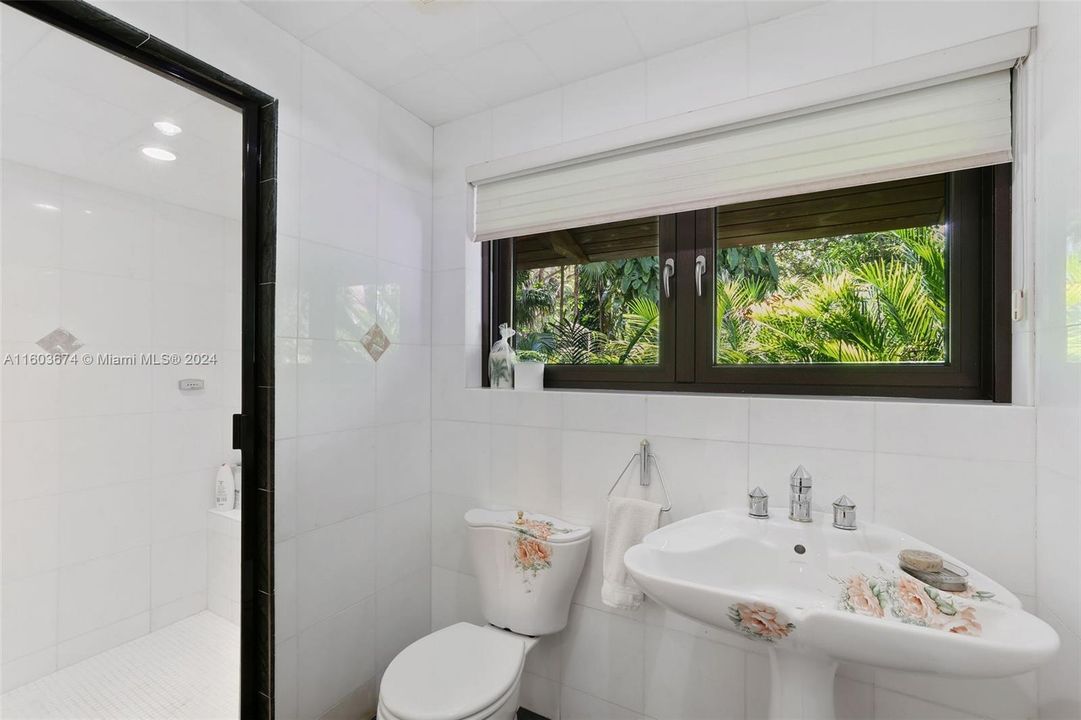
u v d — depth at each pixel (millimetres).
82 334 1216
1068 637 976
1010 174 1221
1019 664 771
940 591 986
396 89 1743
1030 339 1134
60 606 1213
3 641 1133
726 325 1622
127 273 1278
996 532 1145
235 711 1473
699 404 1476
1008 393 1216
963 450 1176
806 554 1211
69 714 1220
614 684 1589
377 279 1742
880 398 1370
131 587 1334
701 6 1342
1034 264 1125
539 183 1804
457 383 1918
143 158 1275
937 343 1368
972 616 929
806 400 1348
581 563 1579
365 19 1391
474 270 1966
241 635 1405
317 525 1520
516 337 2021
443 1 1320
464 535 1894
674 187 1566
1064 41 985
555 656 1692
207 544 1479
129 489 1323
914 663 854
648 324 1754
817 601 1169
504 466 1808
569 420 1682
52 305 1162
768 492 1383
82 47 1123
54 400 1184
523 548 1590
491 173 1854
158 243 1325
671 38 1478
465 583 1889
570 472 1677
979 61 1166
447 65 1606
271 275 1395
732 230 1617
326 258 1555
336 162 1594
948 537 1189
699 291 1634
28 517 1158
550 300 1949
